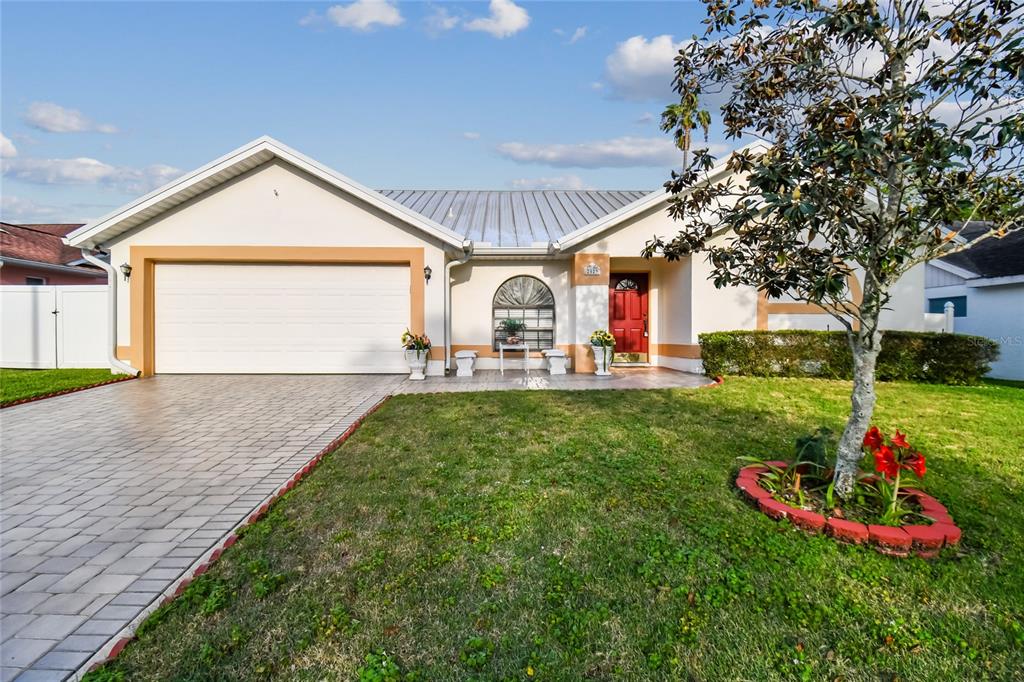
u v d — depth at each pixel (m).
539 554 2.96
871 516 3.20
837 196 3.08
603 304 11.28
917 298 10.70
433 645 2.21
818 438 3.78
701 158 4.07
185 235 10.43
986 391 8.29
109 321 10.38
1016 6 2.77
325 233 10.55
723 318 11.00
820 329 11.00
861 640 2.21
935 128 2.90
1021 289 12.16
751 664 2.08
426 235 10.66
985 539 3.06
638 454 4.75
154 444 5.53
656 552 2.92
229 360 10.77
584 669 2.06
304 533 3.27
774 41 3.69
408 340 10.21
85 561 3.02
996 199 2.95
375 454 4.94
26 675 2.09
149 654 2.17
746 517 3.34
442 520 3.40
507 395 8.05
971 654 2.12
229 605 2.50
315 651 2.18
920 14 3.02
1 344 11.66
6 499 3.98
